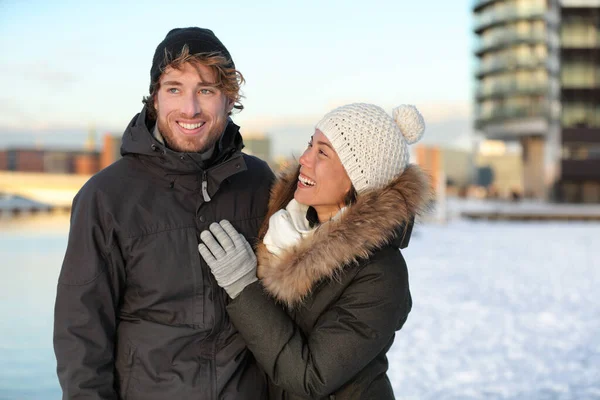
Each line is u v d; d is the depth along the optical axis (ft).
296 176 6.46
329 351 5.59
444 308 23.16
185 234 5.79
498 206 110.22
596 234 63.16
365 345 5.65
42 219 72.79
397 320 5.84
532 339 18.52
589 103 124.98
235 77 5.88
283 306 6.00
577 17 123.65
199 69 5.70
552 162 127.44
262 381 6.16
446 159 175.22
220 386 5.76
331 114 6.13
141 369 5.64
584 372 15.26
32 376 13.80
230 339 5.91
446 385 14.16
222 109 5.88
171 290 5.69
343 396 5.88
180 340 5.68
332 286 5.85
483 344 17.89
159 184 5.83
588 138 124.47
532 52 130.52
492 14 135.54
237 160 6.00
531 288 28.07
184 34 5.76
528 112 129.18
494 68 135.23
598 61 123.85
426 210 5.98
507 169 183.21
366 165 5.93
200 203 5.90
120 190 5.67
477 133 143.74
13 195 96.17
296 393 5.71
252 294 5.73
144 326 5.67
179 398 5.61
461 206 106.42
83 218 5.52
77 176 100.68
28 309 20.75
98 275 5.48
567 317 21.71
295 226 6.05
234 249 5.73
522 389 13.97
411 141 6.38
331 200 6.18
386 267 5.81
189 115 5.66
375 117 6.01
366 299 5.71
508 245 50.06
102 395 5.43
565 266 36.27
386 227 5.66
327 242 5.62
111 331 5.60
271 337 5.65
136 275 5.64
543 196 130.11
